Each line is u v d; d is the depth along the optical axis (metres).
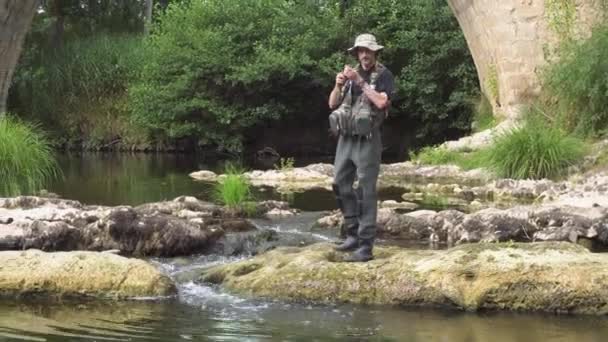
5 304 5.46
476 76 21.61
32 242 7.11
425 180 13.57
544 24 17.17
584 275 5.43
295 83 22.88
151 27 25.56
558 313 5.36
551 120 15.12
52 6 27.14
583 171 12.39
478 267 5.57
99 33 27.00
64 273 5.72
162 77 23.05
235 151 22.69
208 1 23.55
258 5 23.36
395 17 22.89
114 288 5.69
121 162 18.56
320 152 23.92
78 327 4.93
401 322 5.12
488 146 14.43
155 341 4.66
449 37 21.81
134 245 7.29
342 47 23.20
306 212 9.72
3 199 8.59
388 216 8.20
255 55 22.73
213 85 22.84
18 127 12.93
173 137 23.16
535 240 7.53
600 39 14.11
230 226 8.23
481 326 5.04
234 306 5.49
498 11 17.61
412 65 22.19
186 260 7.13
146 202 10.51
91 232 7.33
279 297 5.68
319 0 24.36
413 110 22.72
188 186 12.76
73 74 25.06
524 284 5.45
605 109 13.94
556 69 14.92
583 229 7.50
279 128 23.91
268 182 13.52
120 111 24.34
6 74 19.58
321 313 5.33
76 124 24.56
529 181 11.71
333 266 5.79
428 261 5.73
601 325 5.08
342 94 5.98
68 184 12.63
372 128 5.89
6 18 18.81
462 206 10.10
